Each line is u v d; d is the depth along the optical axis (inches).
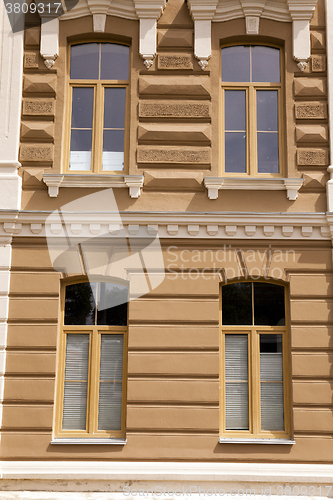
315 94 285.4
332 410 259.0
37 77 287.6
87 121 293.4
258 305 276.4
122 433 264.7
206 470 252.2
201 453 255.9
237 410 267.4
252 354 270.8
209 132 282.4
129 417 258.7
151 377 263.3
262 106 294.0
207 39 288.2
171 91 285.3
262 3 288.4
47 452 256.5
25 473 252.4
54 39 289.4
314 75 288.4
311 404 259.6
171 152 281.1
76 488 252.7
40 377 264.2
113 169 288.2
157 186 279.1
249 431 264.4
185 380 262.1
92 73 296.4
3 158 278.8
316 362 263.3
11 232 274.2
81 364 273.1
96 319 276.1
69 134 291.3
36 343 266.5
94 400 267.6
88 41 297.1
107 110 293.9
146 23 289.6
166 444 256.7
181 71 288.5
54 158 282.8
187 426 257.8
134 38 290.2
